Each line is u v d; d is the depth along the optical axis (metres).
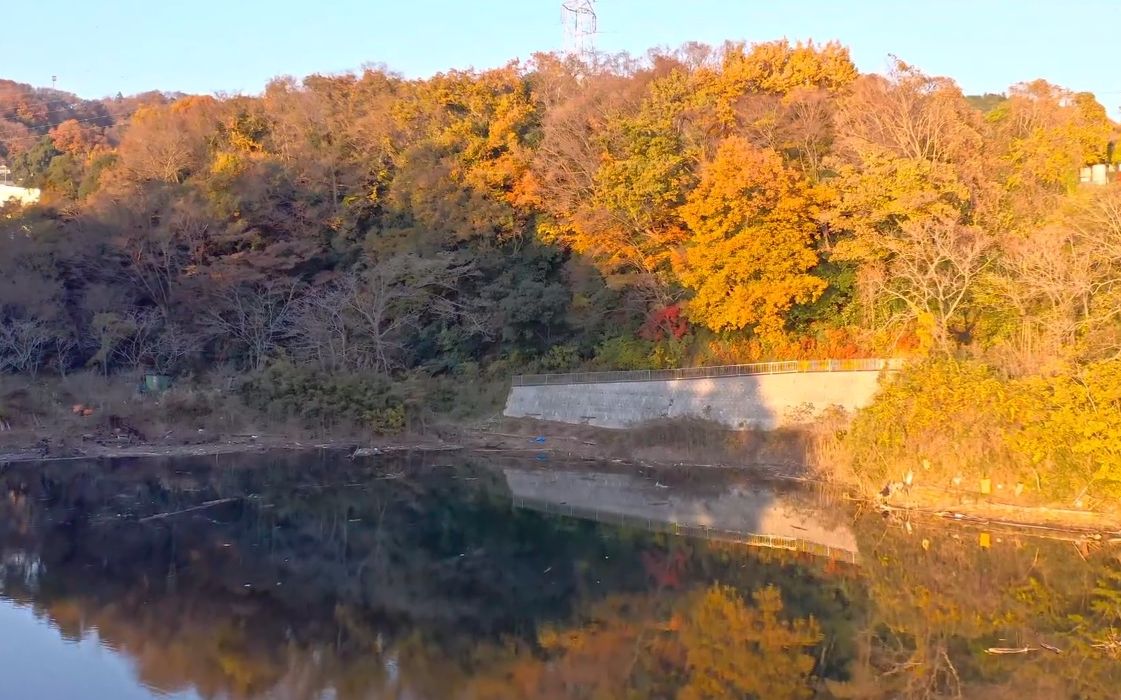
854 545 28.38
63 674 18.72
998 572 25.11
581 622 22.19
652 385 46.47
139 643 20.58
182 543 29.08
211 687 18.33
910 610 22.66
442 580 25.61
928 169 37.59
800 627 21.66
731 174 40.66
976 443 30.95
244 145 67.06
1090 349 31.03
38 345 52.69
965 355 35.31
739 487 37.25
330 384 50.31
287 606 23.31
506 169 56.09
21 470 40.16
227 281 54.38
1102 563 25.52
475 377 54.81
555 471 42.09
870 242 39.81
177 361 55.16
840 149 43.16
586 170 52.28
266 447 47.09
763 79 51.84
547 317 52.81
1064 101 45.25
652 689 18.31
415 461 44.88
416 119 65.12
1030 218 38.28
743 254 40.53
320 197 61.59
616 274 48.59
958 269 37.12
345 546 29.12
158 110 74.19
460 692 18.23
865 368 37.84
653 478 39.75
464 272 54.62
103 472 40.22
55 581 24.88
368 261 57.66
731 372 43.22
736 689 18.20
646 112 48.75
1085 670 18.81
